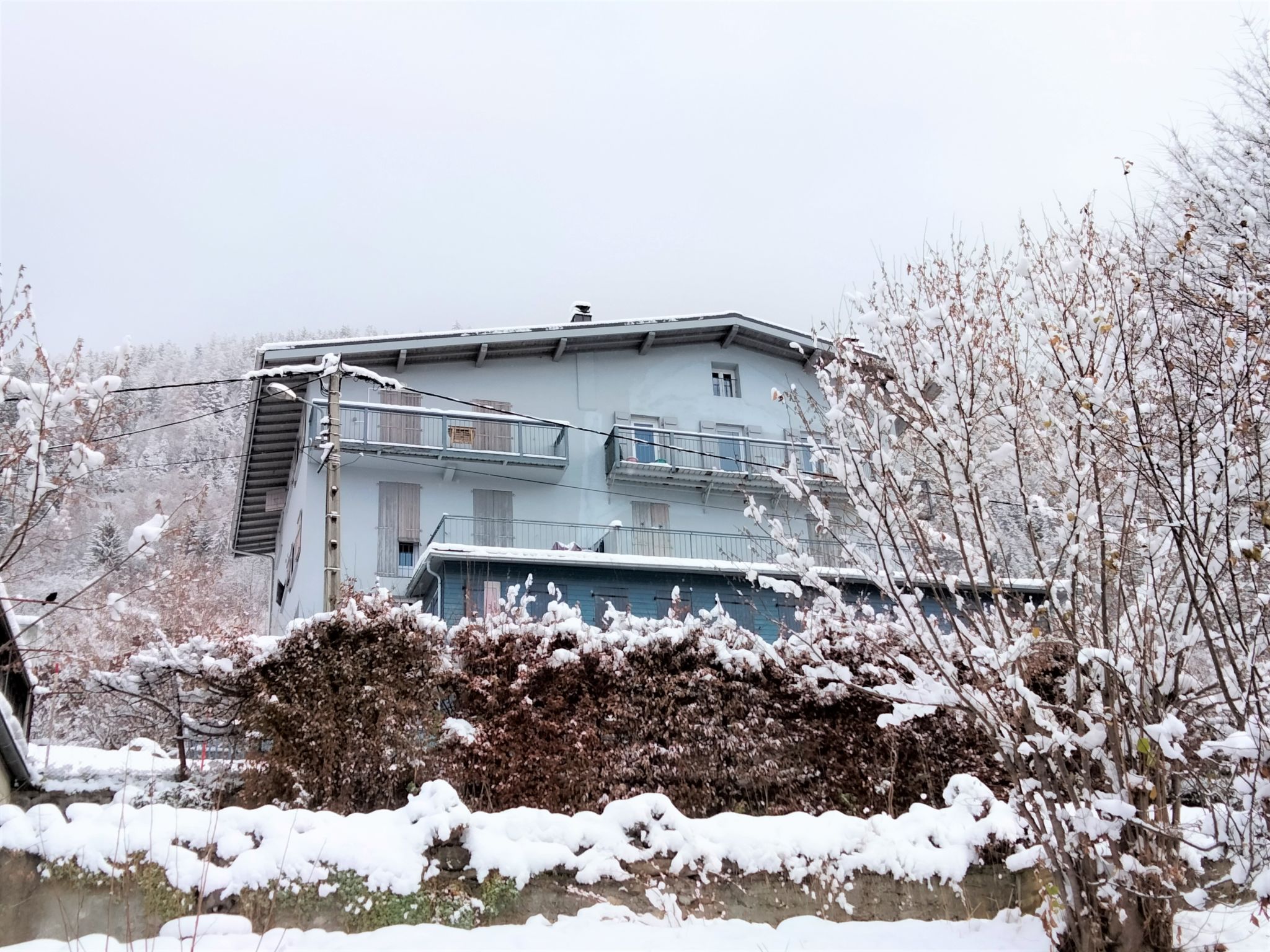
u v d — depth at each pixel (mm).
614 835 8547
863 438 7984
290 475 28188
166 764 11570
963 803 9586
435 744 10664
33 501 7957
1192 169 12438
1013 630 7645
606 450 26094
